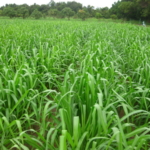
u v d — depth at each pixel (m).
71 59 6.03
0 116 2.95
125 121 3.45
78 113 2.95
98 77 3.16
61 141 1.65
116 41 8.77
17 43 7.16
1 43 6.70
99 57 5.07
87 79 2.91
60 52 6.05
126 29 13.12
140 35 9.76
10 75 3.80
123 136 1.98
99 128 2.24
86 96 2.76
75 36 9.62
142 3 35.97
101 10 56.34
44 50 6.35
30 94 3.41
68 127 2.52
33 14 45.34
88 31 11.86
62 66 5.86
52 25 16.03
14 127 2.91
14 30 10.90
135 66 5.13
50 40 8.06
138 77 4.45
